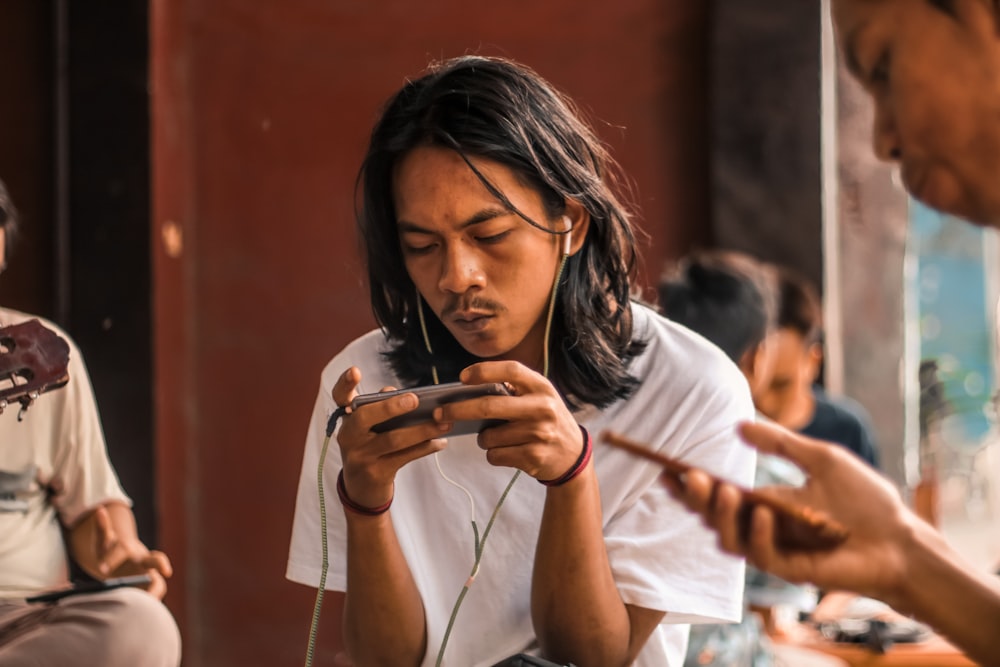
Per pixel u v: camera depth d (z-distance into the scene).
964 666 3.20
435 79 1.91
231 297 4.70
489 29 4.79
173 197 4.49
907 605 1.29
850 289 5.17
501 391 1.76
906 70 1.19
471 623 2.06
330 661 4.55
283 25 4.72
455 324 1.91
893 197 5.13
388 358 2.17
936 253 8.30
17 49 4.17
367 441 1.79
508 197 1.88
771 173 4.82
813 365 4.39
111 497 2.63
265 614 4.60
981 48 1.16
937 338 8.30
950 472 7.18
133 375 4.20
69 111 4.22
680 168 4.88
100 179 4.22
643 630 1.98
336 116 4.75
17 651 2.28
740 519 1.27
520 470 1.96
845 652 3.26
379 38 4.75
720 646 2.63
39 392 2.25
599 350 2.02
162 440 4.29
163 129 4.38
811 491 1.30
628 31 4.85
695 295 3.13
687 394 2.06
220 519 4.64
